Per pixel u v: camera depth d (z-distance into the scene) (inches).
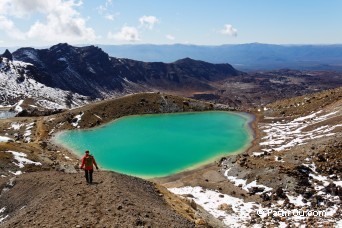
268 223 1755.7
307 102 5167.3
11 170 2416.3
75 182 1298.0
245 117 5290.4
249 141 3937.0
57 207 1073.5
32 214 1068.5
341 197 2000.5
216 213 1956.2
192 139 4077.3
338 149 2566.4
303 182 2236.7
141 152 3599.9
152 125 4845.0
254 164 2667.3
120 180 1346.0
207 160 3289.9
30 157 2758.4
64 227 940.6
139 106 5733.3
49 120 5054.1
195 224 1135.0
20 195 1395.2
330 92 5172.2
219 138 4101.9
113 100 5841.5
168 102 5940.0
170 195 1584.6
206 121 5064.0
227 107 6067.9
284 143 3572.8
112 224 941.8
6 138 3922.2
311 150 2721.5
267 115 5196.9
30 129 4726.9
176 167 3117.6
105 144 3924.7
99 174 1416.1
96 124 4926.2
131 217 984.9
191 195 2317.9
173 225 1014.4
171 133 4377.5
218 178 2667.3
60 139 4207.7
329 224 1670.8
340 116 3838.6
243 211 1994.3
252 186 2363.4
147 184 1519.4
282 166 2466.8
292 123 4493.1
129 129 4638.3
